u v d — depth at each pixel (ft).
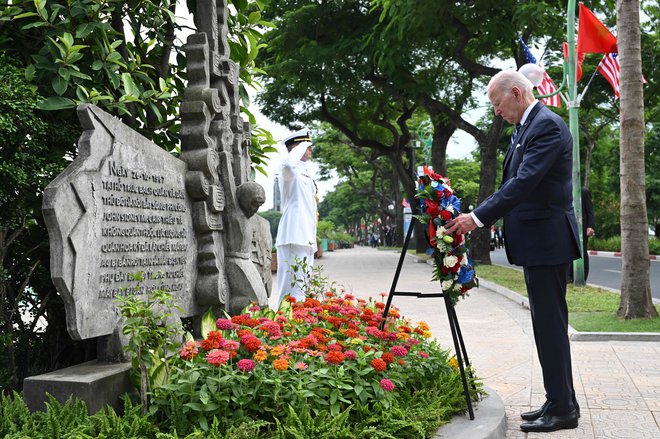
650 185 116.37
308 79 74.64
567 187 14.05
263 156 23.16
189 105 16.78
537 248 13.84
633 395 16.42
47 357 16.72
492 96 14.52
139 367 11.75
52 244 11.65
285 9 76.89
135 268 13.75
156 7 17.35
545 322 13.89
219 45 18.65
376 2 58.85
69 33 15.01
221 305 16.66
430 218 13.79
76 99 15.78
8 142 13.82
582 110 84.74
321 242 118.62
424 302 39.19
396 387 13.19
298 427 10.45
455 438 12.00
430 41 61.41
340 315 15.23
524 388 17.54
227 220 17.35
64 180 11.82
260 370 11.25
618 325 26.66
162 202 14.96
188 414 10.75
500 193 13.44
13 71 14.26
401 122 89.81
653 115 88.99
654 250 88.22
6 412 10.68
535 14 48.42
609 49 41.52
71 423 10.32
